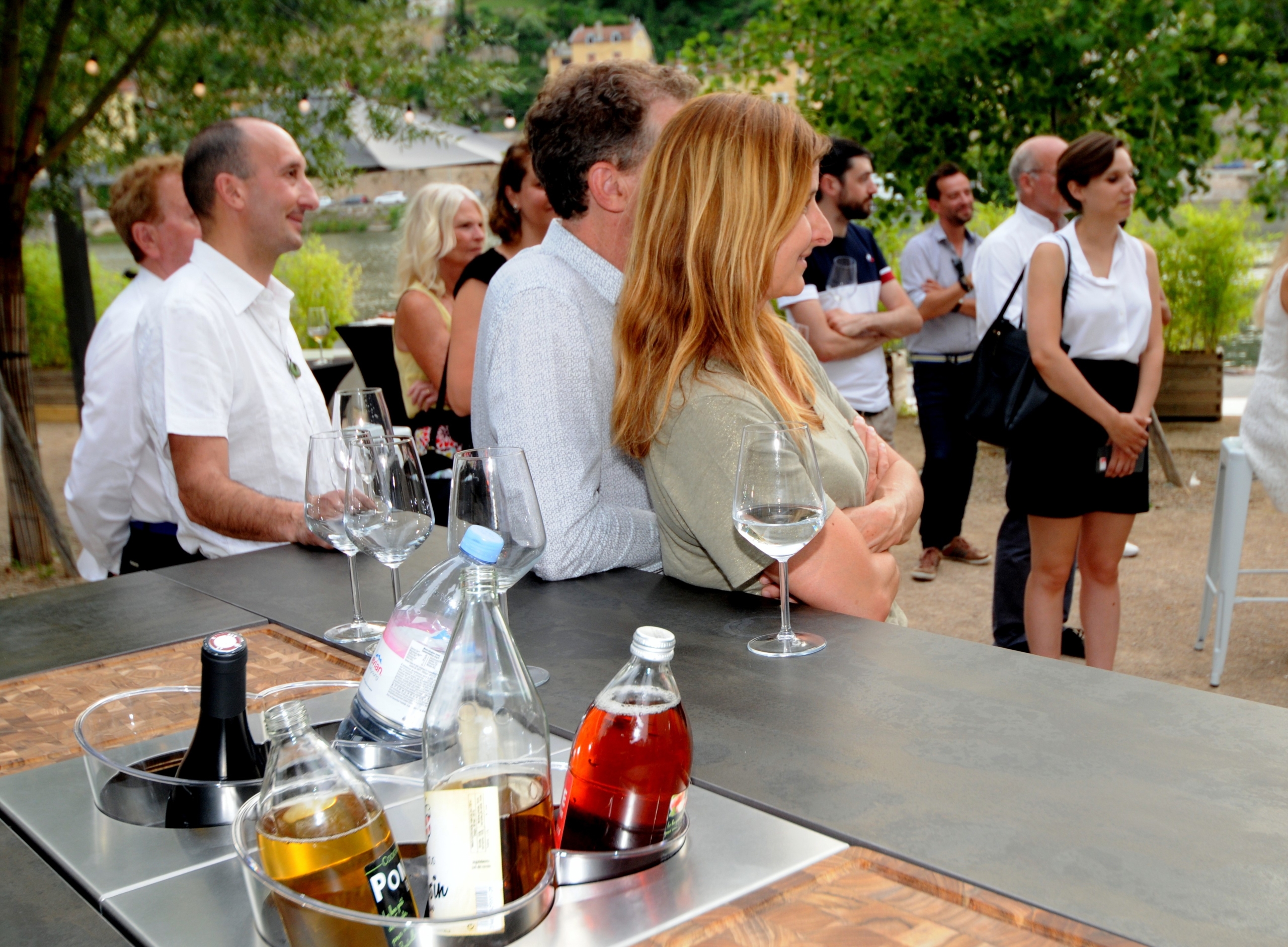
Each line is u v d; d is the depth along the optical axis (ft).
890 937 2.20
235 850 2.27
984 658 3.86
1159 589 14.66
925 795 2.82
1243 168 27.25
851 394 13.20
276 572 5.57
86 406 8.38
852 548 4.72
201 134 7.43
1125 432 9.04
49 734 3.50
